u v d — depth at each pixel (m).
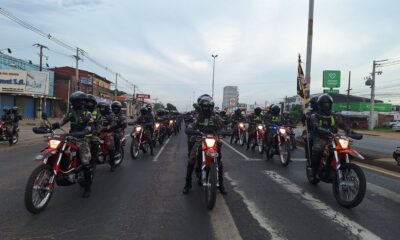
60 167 6.24
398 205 6.46
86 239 4.70
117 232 4.97
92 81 65.19
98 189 7.55
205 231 5.04
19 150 14.45
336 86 34.94
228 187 7.88
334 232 5.04
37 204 5.87
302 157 13.16
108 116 9.50
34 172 5.74
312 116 7.41
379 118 77.19
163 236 4.84
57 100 50.38
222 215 5.78
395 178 9.07
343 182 6.30
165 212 5.93
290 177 9.10
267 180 8.69
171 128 24.08
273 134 11.80
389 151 17.70
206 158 6.32
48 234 4.86
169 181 8.46
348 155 6.48
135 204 6.39
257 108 15.23
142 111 13.23
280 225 5.32
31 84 35.22
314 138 7.42
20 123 33.19
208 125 7.23
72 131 6.75
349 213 5.94
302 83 15.95
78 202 6.48
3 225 5.20
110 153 9.48
